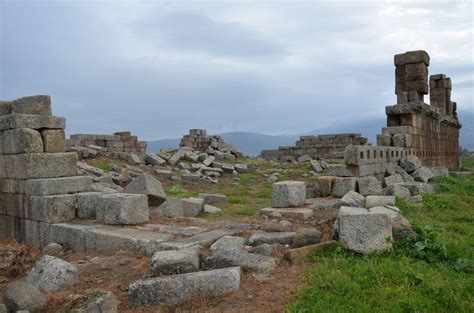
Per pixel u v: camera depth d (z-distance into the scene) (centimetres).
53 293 677
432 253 746
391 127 2222
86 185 1230
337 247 759
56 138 1220
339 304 552
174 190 2008
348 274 648
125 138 3297
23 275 870
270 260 715
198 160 3078
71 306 588
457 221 1080
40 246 1134
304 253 753
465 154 9244
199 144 3831
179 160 2973
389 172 1848
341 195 1427
